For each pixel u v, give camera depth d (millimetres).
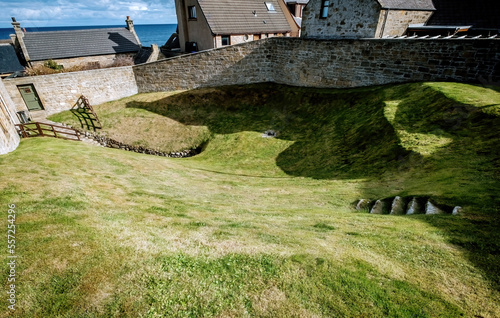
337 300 3568
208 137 17281
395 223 5566
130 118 19656
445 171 7273
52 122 19141
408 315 3275
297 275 4051
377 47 15078
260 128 17016
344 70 16953
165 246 4801
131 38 34625
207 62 20906
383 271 4043
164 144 17484
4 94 15867
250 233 5547
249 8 26922
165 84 22297
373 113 12680
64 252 4402
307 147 13641
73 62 30453
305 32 19266
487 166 6707
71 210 5859
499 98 9828
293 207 7832
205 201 8250
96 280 3896
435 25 17109
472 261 4039
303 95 18297
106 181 8648
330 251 4648
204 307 3557
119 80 21891
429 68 13516
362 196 7895
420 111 10812
